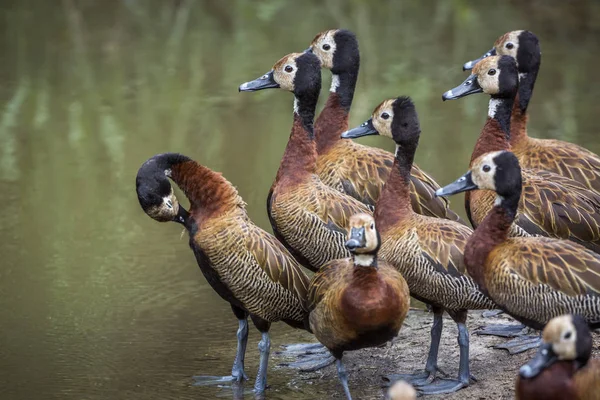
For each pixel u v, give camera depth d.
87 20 30.30
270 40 28.02
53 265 15.68
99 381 12.06
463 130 21.25
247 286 11.79
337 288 10.74
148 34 28.95
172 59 26.59
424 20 29.92
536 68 14.73
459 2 31.41
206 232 11.80
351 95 14.81
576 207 12.53
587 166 13.84
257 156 19.88
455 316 11.63
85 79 25.14
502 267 10.85
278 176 13.35
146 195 11.91
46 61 26.50
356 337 10.77
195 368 12.50
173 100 23.56
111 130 21.70
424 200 13.55
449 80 24.25
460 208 17.23
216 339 13.34
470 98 23.42
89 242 16.56
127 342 13.19
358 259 10.52
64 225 17.27
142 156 20.19
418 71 24.97
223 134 21.28
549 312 10.70
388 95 23.17
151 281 15.17
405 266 11.63
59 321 13.79
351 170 13.80
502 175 10.95
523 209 12.47
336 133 14.68
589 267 10.59
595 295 10.52
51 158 20.30
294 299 11.98
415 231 11.70
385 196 12.20
